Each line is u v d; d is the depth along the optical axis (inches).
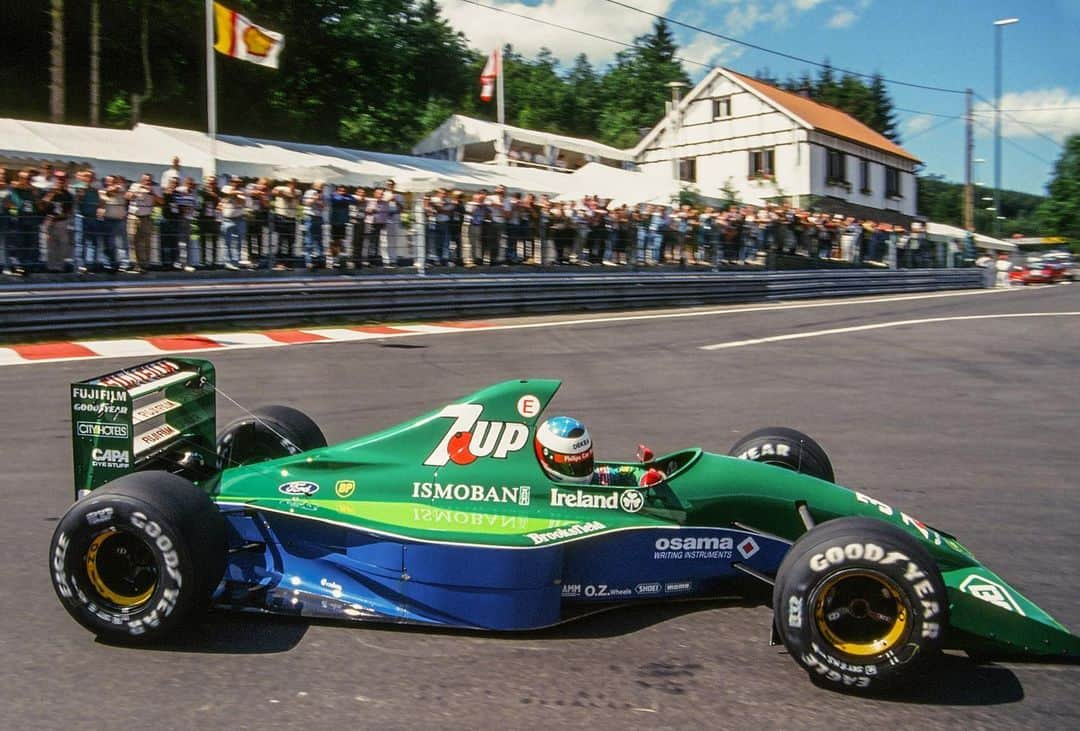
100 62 1325.0
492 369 492.4
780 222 1102.4
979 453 337.7
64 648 168.7
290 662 164.4
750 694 156.5
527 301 784.3
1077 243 2581.2
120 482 168.6
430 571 177.8
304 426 227.8
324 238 700.7
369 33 1530.5
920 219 1953.7
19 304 515.5
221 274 649.0
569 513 183.5
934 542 180.5
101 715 145.6
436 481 186.1
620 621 185.3
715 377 494.6
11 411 360.2
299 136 1496.1
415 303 706.8
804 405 424.2
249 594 179.9
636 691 156.6
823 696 156.5
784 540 187.3
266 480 191.8
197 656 166.2
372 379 450.0
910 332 706.2
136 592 170.2
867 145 1753.2
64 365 454.6
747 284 983.6
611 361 537.3
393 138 1603.1
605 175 1246.3
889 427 380.8
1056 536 243.9
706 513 186.5
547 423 189.2
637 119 2940.5
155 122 1350.9
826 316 823.7
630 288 866.8
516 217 819.4
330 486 188.4
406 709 148.9
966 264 1475.1
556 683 158.9
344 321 666.8
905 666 151.6
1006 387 479.2
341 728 142.7
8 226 549.3
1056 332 709.9
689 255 987.9
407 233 753.0
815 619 154.6
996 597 169.5
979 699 157.2
